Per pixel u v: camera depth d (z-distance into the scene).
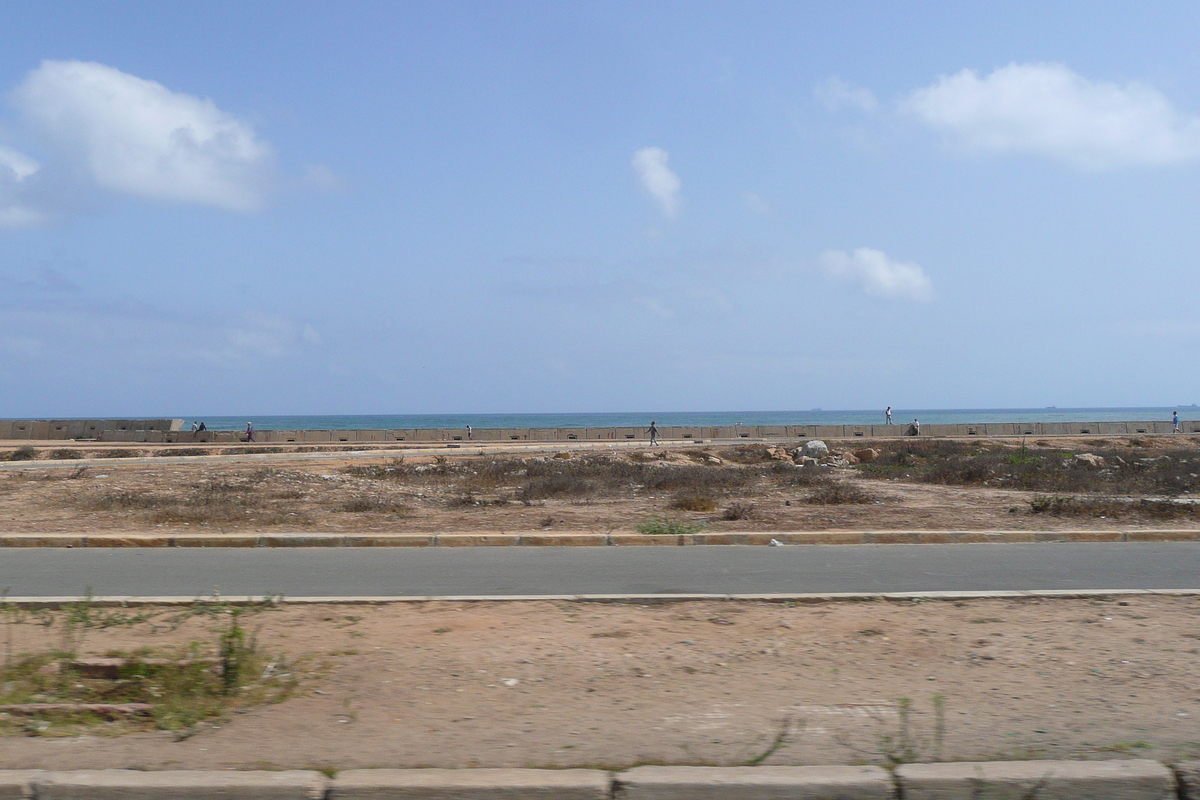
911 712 5.23
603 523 15.07
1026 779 4.20
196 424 59.44
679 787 4.14
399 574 10.31
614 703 5.41
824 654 6.51
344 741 4.77
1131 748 4.62
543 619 7.67
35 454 38.84
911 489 22.25
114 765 4.43
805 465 32.00
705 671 6.09
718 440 54.75
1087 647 6.63
